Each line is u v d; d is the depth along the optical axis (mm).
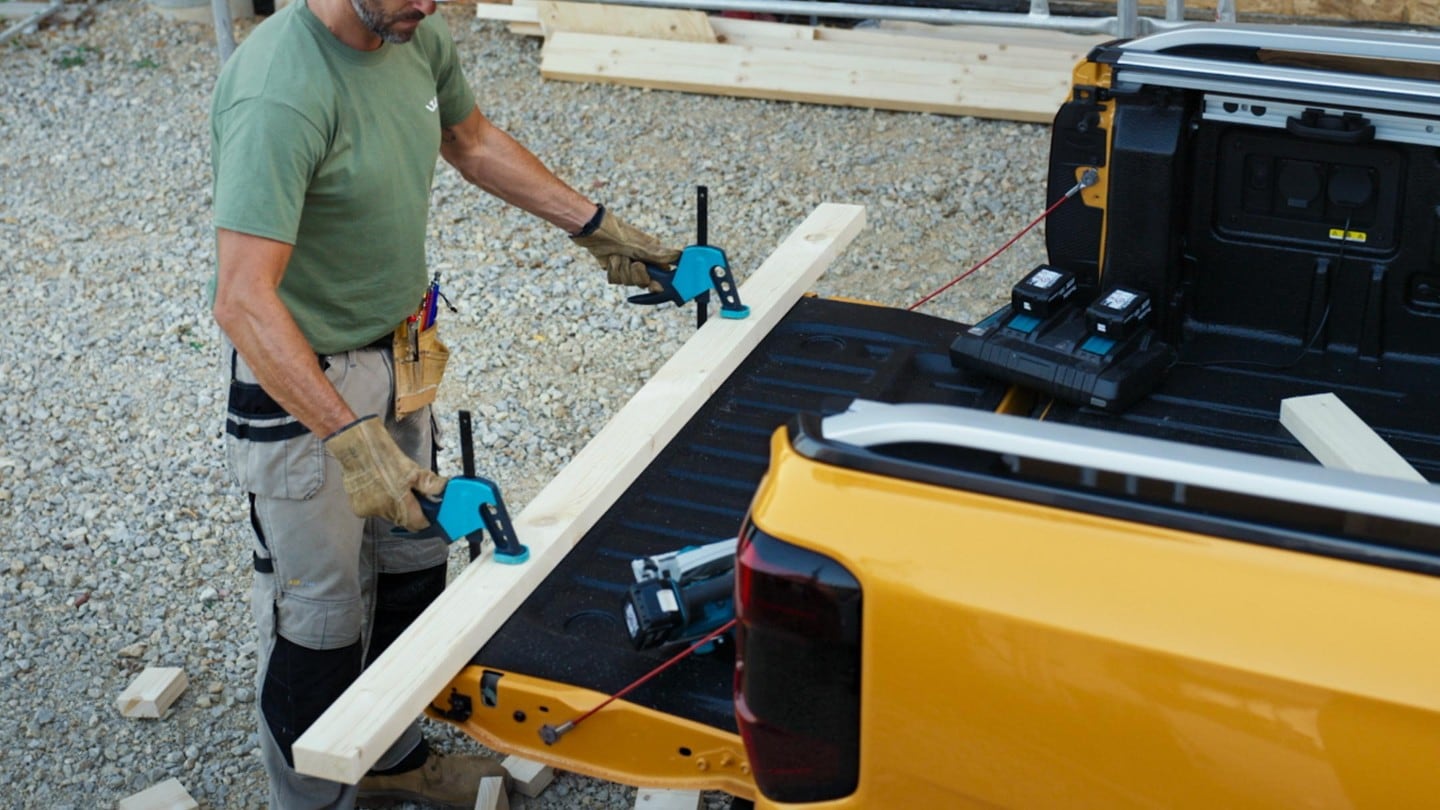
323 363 2738
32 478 4797
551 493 2604
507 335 5551
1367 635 1605
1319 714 1611
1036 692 1741
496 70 7996
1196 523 1698
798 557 1832
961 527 1771
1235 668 1632
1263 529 1679
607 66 7672
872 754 1882
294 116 2428
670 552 2629
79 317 5875
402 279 2783
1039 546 1736
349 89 2541
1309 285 3178
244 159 2406
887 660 1813
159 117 7742
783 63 7402
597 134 7207
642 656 2371
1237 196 3156
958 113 7129
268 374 2393
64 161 7281
